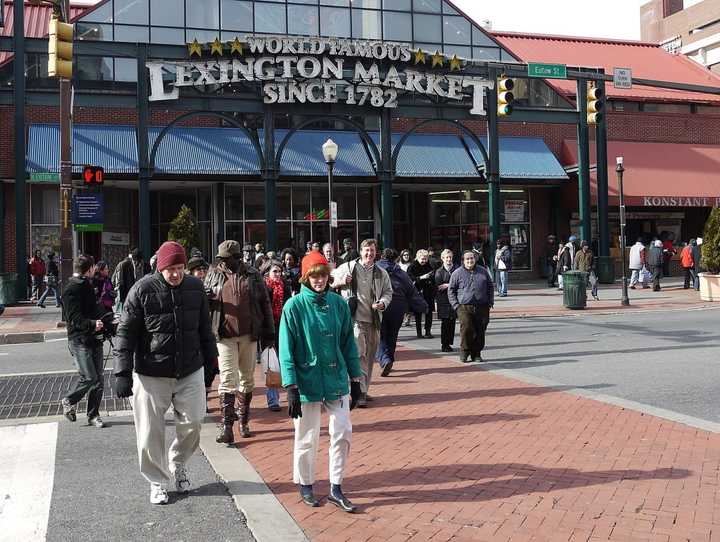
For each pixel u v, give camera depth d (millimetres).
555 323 18453
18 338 17062
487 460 6680
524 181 33062
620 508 5379
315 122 30812
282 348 5504
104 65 27469
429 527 5121
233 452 7246
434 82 28500
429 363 12578
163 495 5746
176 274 5805
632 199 33062
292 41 26594
